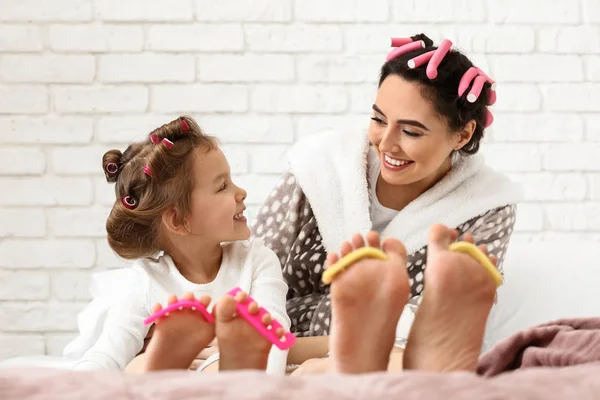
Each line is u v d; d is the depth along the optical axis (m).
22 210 2.07
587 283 1.77
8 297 2.07
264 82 2.10
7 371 0.79
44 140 2.07
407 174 1.44
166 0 2.07
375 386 0.72
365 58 2.11
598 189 2.15
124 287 1.39
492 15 2.13
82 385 0.73
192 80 2.09
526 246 1.90
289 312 1.55
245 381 0.73
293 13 2.10
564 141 2.15
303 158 1.59
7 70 2.07
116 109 2.08
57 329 2.08
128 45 2.08
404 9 2.11
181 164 1.40
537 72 2.14
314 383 0.74
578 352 1.04
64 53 2.07
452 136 1.44
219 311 0.98
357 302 0.95
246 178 2.10
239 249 1.47
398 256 0.98
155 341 1.01
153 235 1.43
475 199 1.55
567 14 2.14
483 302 0.97
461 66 1.44
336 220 1.54
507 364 1.11
